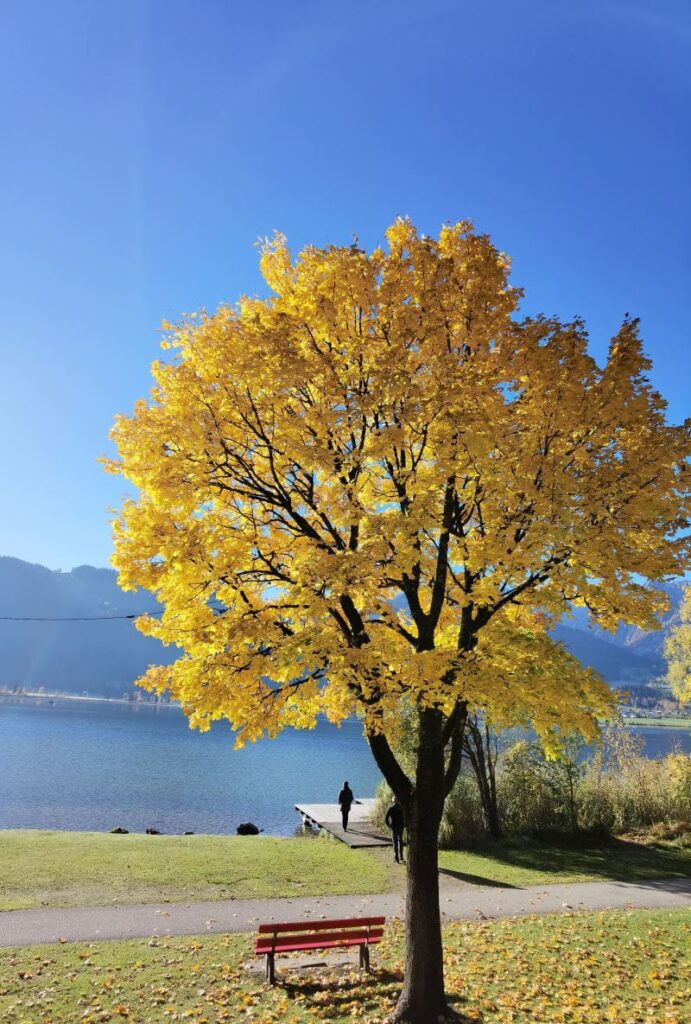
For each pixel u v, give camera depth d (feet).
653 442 24.76
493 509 25.20
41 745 197.77
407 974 24.27
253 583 28.22
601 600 23.66
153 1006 24.70
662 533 24.00
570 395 24.39
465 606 27.17
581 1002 25.64
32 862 45.60
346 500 25.53
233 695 24.79
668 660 112.37
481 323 25.67
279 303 27.30
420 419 24.30
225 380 25.27
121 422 27.48
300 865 49.62
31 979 26.50
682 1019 24.12
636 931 34.99
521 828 65.00
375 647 23.77
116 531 27.45
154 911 37.06
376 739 26.89
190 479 25.64
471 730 65.62
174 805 102.83
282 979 28.14
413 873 25.14
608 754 75.77
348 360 25.57
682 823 67.62
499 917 38.50
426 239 26.27
